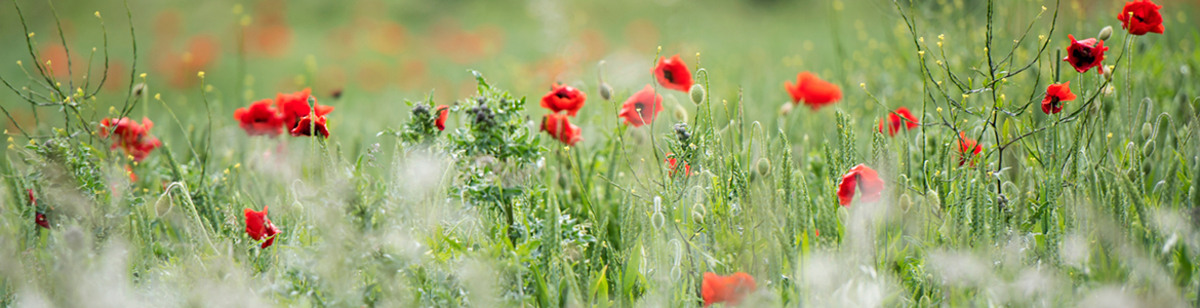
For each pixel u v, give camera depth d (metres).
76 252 3.42
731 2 13.22
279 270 3.51
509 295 3.39
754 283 3.36
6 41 10.95
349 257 3.37
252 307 3.38
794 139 4.27
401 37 10.45
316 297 3.39
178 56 8.52
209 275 3.41
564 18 8.35
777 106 4.59
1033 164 3.61
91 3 13.17
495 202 3.52
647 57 8.02
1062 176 3.54
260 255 3.55
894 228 3.55
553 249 3.41
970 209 3.50
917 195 3.53
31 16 12.36
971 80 3.55
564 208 3.76
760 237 3.47
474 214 3.55
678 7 12.15
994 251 3.41
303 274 3.40
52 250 3.48
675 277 3.41
